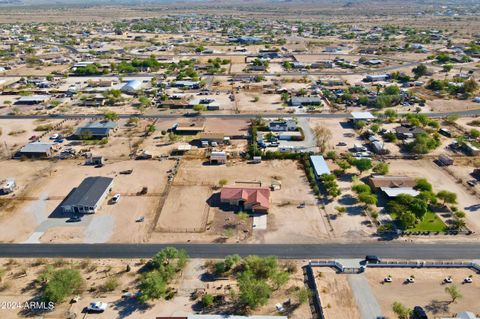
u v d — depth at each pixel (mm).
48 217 77375
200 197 84750
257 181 91312
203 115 137500
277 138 115938
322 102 152125
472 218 76438
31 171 96750
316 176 93625
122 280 60656
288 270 62906
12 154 106125
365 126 125438
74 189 87938
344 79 188625
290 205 81688
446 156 103688
